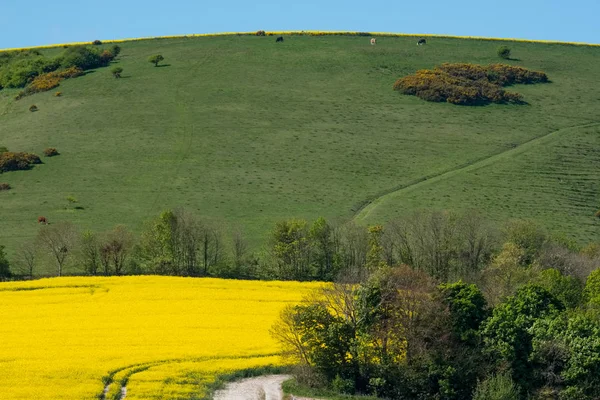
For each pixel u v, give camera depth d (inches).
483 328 3479.3
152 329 3816.4
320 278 5743.1
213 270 5728.3
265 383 3294.8
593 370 3326.8
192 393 3043.8
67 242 5812.0
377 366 3366.1
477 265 5561.0
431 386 3341.5
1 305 4220.0
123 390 3080.7
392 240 5826.8
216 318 4033.0
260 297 4458.7
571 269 5137.8
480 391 3184.1
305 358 3432.6
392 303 3474.4
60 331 3754.9
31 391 2942.9
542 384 3385.8
